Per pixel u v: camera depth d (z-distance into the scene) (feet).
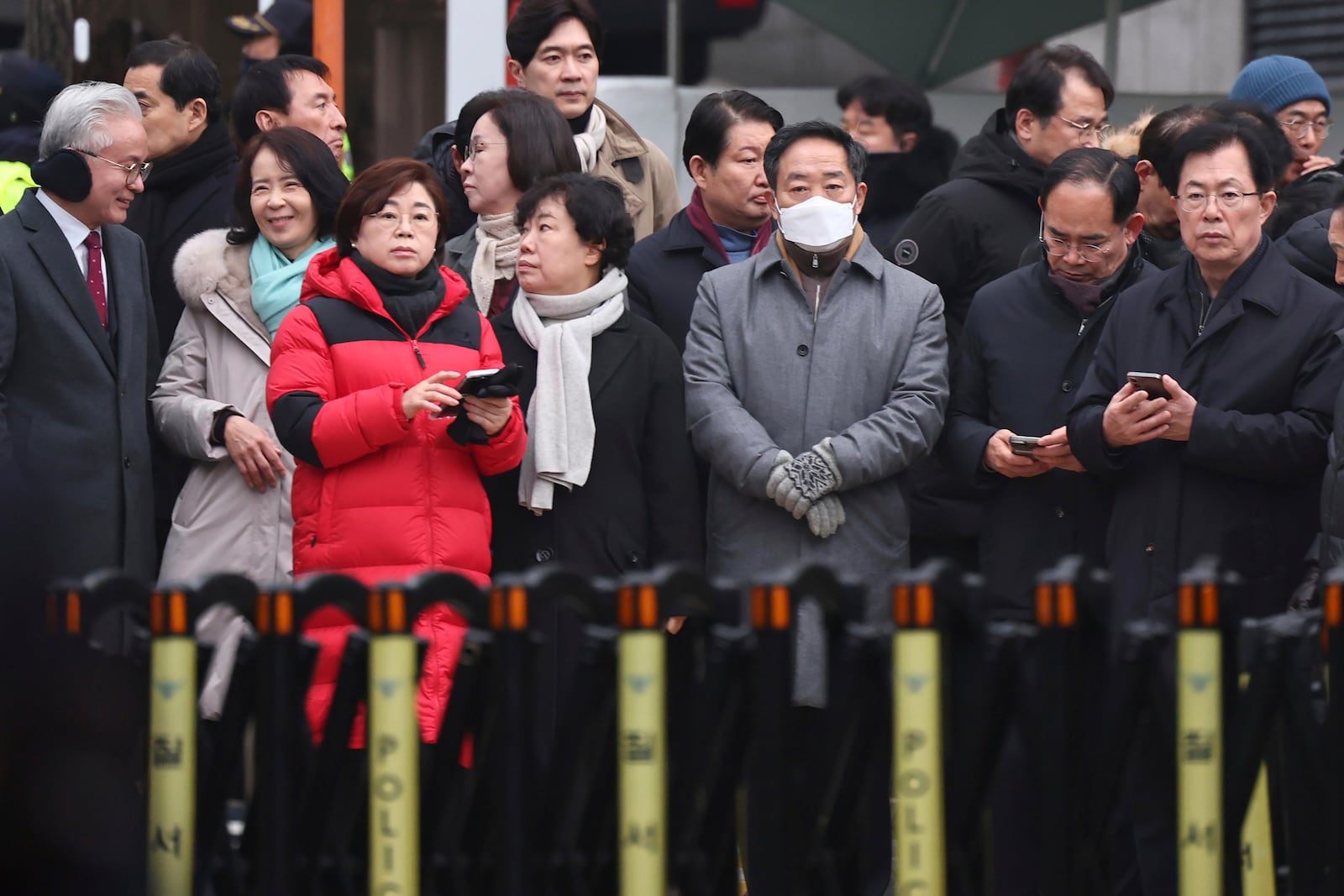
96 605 37.73
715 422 59.47
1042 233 62.64
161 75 73.15
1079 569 41.16
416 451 55.11
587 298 60.44
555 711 53.36
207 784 40.40
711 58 111.96
